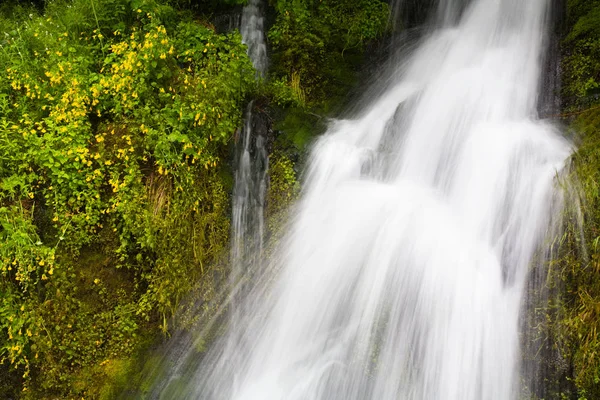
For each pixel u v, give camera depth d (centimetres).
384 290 485
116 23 641
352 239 522
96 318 513
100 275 518
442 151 589
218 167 566
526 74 648
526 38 691
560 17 671
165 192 529
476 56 707
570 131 548
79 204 508
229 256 552
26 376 495
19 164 506
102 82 540
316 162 595
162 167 523
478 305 456
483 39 732
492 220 509
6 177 506
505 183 516
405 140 623
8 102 559
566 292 434
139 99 543
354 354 473
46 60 579
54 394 497
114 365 508
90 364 507
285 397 480
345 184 581
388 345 466
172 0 701
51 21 646
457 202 545
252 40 714
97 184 510
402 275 484
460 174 557
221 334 527
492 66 678
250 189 576
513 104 614
